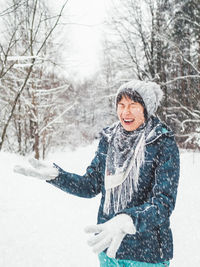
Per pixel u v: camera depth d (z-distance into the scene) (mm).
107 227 1137
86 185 1718
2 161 8078
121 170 1503
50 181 1635
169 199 1360
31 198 5562
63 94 18125
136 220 1198
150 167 1479
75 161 13742
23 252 3400
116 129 1644
